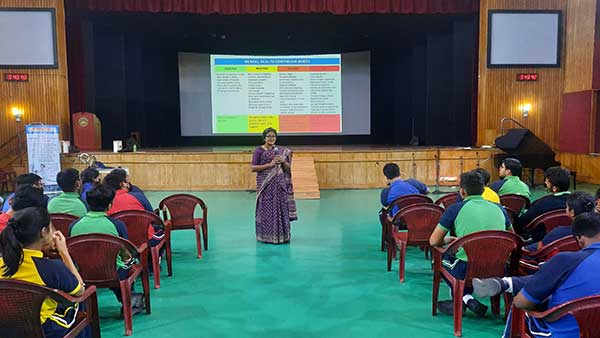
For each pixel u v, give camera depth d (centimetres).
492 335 271
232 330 281
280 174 489
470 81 1053
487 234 259
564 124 1004
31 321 180
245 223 597
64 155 883
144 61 1234
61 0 947
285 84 1267
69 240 259
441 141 1135
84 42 1046
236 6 947
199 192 888
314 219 622
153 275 371
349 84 1308
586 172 952
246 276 383
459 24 1048
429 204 352
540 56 992
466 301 297
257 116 1271
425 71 1208
